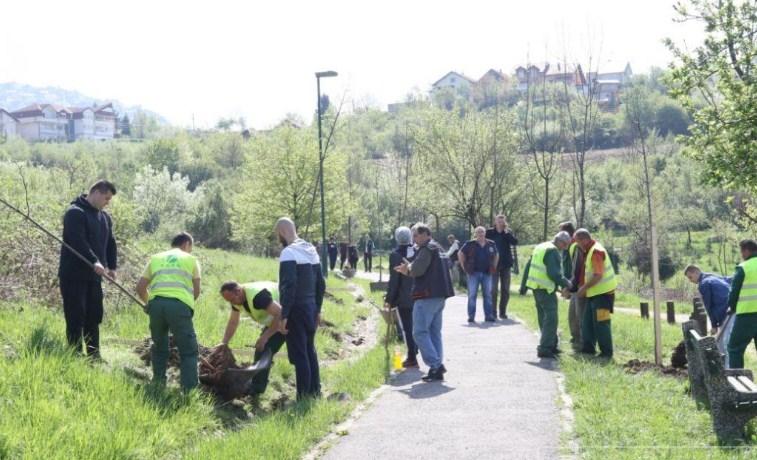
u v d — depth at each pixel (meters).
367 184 79.50
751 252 10.45
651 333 16.11
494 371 11.51
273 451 6.95
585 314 12.83
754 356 15.91
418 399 9.66
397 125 104.69
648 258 52.88
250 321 14.09
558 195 51.19
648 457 6.78
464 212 48.09
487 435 7.73
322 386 10.80
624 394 9.30
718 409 7.61
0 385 6.98
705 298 11.87
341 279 34.47
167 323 8.67
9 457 5.91
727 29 23.08
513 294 28.44
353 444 7.55
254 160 54.16
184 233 9.29
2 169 18.03
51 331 9.00
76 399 7.25
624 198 57.66
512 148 48.25
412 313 12.16
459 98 122.25
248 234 54.25
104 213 9.36
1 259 11.95
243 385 9.12
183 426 7.48
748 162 22.53
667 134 101.00
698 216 64.50
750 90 22.08
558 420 8.27
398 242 12.62
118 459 6.32
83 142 128.62
